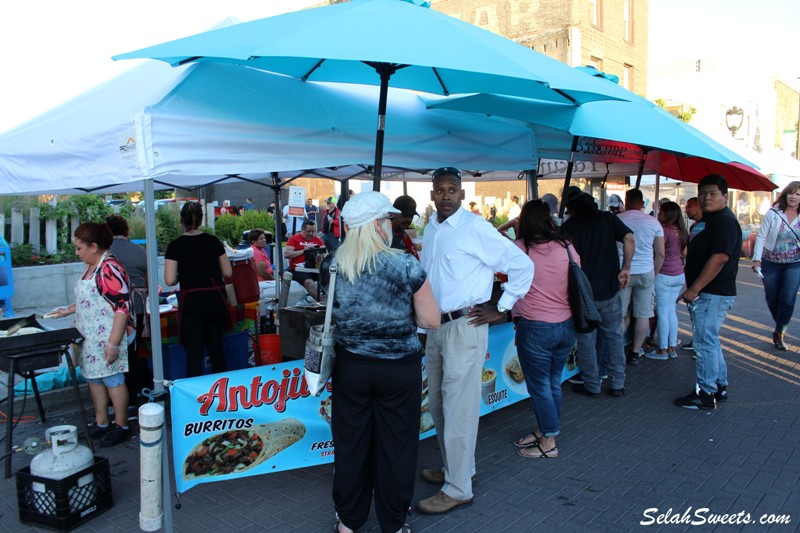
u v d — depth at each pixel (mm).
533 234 4230
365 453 3230
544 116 5066
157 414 3188
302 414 4023
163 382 3449
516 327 4379
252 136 3604
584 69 5340
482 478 4145
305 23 3309
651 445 4660
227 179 6953
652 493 3889
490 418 5355
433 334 3697
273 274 9102
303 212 7637
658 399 5746
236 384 3748
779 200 7395
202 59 3736
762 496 3826
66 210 10820
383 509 3229
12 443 4488
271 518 3641
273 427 3914
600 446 4660
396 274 3027
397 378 3076
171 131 3264
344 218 3088
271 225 15234
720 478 4090
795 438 4746
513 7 20219
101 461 3695
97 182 3422
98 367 4465
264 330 6719
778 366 6809
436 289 3633
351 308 3047
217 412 3688
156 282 3367
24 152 3607
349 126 4152
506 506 3750
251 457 3836
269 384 3879
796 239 7219
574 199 5645
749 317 9633
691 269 5367
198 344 4977
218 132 3457
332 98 4383
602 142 6191
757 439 4746
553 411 4387
